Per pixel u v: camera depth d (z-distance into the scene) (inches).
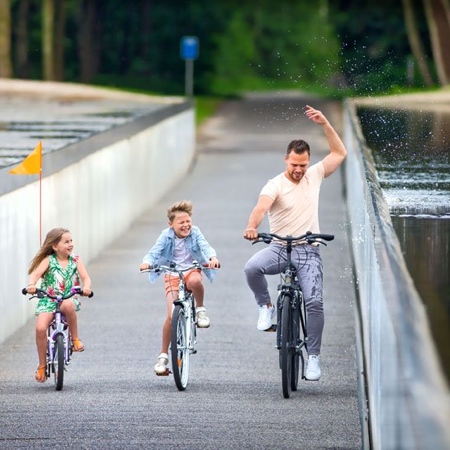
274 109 5004.9
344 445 773.3
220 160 3171.8
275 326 943.0
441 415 383.6
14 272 1150.3
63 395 911.0
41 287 943.0
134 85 7106.3
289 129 4104.3
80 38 7121.1
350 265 1558.8
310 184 938.1
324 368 1006.4
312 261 927.0
